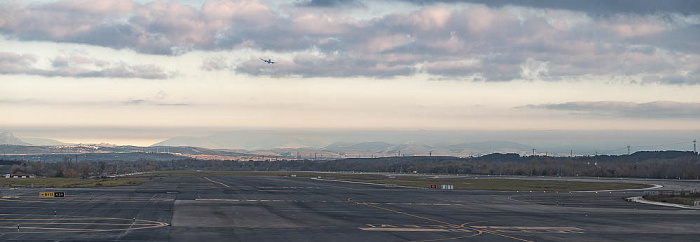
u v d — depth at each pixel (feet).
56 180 593.01
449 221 189.78
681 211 248.11
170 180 612.29
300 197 312.09
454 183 572.92
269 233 150.61
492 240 143.95
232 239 137.59
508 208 254.27
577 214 225.97
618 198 347.15
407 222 184.65
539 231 165.48
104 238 134.62
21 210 205.26
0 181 532.32
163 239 135.23
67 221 169.68
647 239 151.02
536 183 592.60
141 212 203.72
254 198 297.12
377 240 140.77
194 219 181.98
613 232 165.58
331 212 219.41
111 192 342.23
